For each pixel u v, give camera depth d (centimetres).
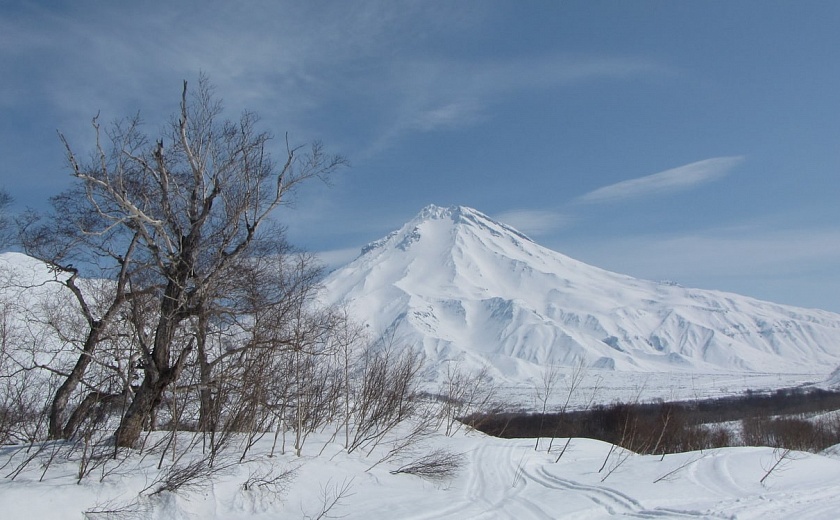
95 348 1878
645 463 2472
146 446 1784
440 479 2080
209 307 1855
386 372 2558
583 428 4641
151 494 1484
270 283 2078
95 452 1611
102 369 1895
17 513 1270
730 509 1856
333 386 2436
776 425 5997
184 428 2116
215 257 1903
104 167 1656
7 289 2019
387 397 2484
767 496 2023
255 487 1652
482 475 2198
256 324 1941
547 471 2303
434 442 2547
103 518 1366
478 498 1922
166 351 1742
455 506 1811
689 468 2384
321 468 1889
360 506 1716
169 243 1748
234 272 1936
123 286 1908
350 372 2472
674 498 1980
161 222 1733
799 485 2183
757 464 2462
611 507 1880
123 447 1673
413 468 2077
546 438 2955
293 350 2008
